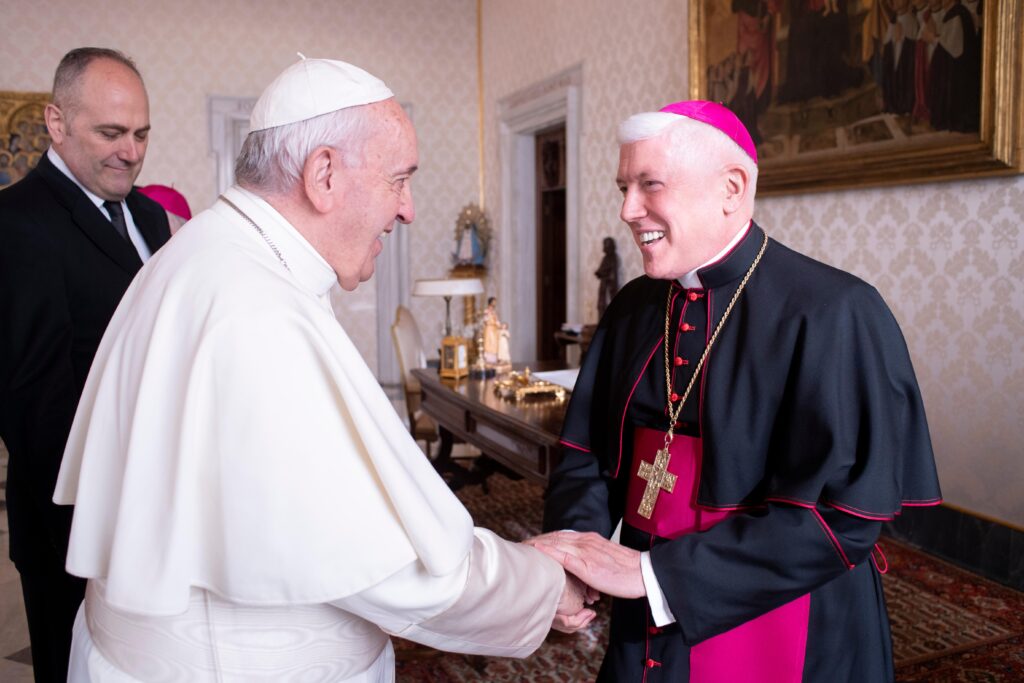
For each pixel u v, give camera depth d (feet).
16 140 26.61
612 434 5.60
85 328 6.68
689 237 4.81
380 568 3.69
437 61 30.81
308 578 3.62
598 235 23.02
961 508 12.87
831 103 14.64
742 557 4.50
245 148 4.30
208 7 28.25
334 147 4.13
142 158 6.98
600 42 22.43
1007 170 11.61
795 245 16.11
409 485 3.75
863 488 4.42
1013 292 11.91
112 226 6.94
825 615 4.83
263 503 3.60
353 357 3.99
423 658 10.12
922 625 10.60
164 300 3.98
